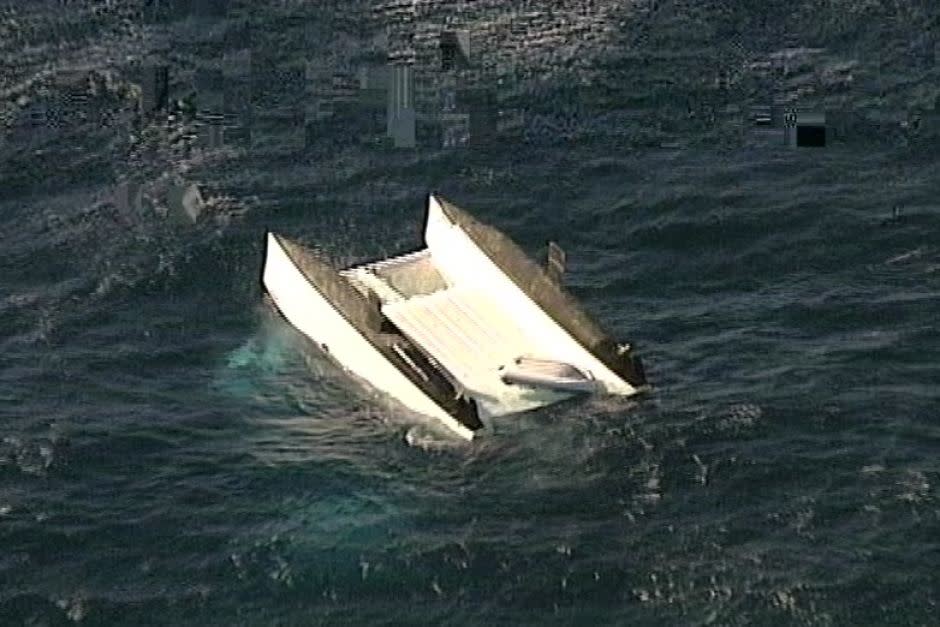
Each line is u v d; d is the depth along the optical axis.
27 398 199.88
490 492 176.38
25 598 160.75
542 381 195.62
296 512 174.25
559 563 163.50
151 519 173.88
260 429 192.00
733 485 176.25
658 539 167.00
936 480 174.88
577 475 179.25
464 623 155.50
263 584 162.00
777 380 198.88
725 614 155.00
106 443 189.12
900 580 158.50
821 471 178.12
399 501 175.50
